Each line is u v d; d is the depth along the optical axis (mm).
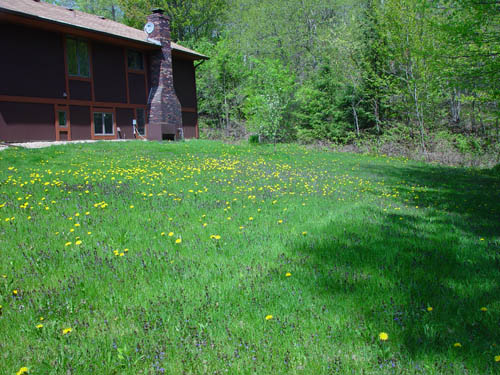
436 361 2463
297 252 4648
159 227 5598
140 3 43094
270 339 2748
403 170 17094
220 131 35188
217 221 6090
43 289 3500
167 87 24344
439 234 5738
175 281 3781
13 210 6273
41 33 18312
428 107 26000
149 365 2465
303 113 31156
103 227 5527
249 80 35719
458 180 14188
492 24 12938
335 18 39812
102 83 21469
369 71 26984
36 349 2625
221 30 47094
